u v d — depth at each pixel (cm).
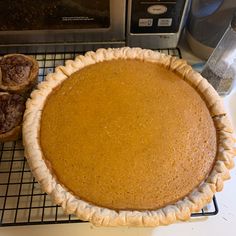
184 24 45
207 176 32
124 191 31
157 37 44
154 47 46
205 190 31
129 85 35
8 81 41
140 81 36
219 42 39
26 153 32
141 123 33
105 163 31
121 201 31
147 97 35
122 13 40
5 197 37
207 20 41
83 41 45
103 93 35
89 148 32
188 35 46
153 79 36
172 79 36
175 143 32
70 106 34
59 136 33
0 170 38
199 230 35
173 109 34
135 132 33
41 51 46
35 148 32
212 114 35
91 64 38
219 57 39
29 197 37
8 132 39
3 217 36
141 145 32
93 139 32
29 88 42
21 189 37
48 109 35
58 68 37
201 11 41
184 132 33
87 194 31
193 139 33
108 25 42
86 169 31
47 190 31
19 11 40
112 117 33
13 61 42
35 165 32
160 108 34
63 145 32
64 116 34
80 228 35
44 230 35
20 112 40
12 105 40
